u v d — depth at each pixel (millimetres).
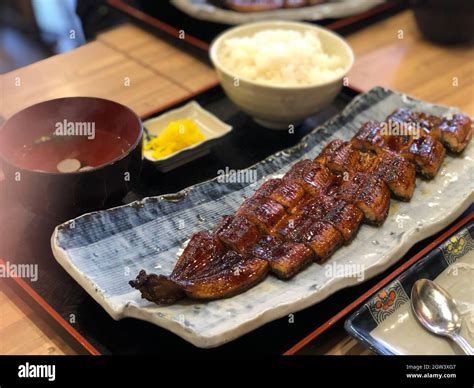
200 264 346
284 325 342
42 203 369
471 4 615
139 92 550
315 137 476
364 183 410
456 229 402
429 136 454
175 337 333
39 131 408
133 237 374
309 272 362
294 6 661
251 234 366
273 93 464
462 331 340
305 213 387
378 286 354
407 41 662
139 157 392
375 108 513
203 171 459
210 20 632
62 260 344
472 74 606
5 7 964
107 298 323
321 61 506
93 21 718
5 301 357
